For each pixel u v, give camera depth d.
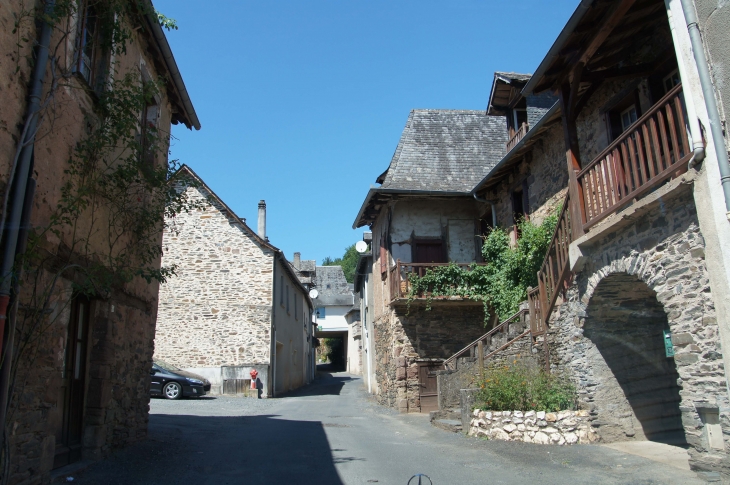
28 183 4.96
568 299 9.08
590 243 8.14
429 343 16.19
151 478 6.24
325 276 54.41
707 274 5.78
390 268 16.45
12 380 4.81
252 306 22.25
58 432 6.42
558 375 9.40
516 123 15.53
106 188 6.84
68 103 5.93
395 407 16.23
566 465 6.97
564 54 8.22
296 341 30.23
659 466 6.61
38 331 5.25
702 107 5.76
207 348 21.91
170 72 9.19
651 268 6.73
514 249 14.37
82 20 6.29
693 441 6.05
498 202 15.91
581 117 10.87
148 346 9.17
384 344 18.12
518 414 8.83
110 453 7.42
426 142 18.25
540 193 13.02
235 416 13.92
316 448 8.73
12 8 4.82
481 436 9.32
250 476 6.52
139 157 7.51
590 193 8.10
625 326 8.72
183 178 8.03
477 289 15.32
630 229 7.16
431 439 9.77
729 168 5.46
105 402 7.24
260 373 21.77
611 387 8.52
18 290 4.73
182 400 18.19
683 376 6.16
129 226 7.57
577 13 7.17
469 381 11.09
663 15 7.78
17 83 4.91
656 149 6.43
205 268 22.55
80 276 6.16
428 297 15.36
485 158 18.00
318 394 25.03
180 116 10.80
